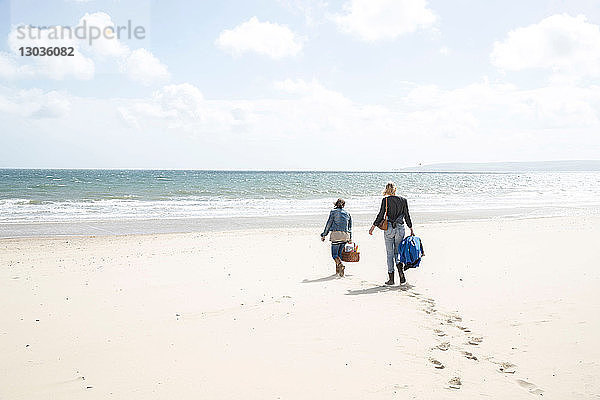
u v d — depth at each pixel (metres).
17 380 4.06
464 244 12.74
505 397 3.71
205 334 5.29
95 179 85.12
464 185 80.19
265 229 18.34
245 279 8.45
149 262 10.34
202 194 43.44
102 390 3.85
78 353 4.71
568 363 4.35
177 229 18.72
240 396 3.73
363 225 20.03
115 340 5.10
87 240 14.88
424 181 107.62
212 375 4.14
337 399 3.67
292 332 5.35
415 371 4.23
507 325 5.52
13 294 7.26
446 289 7.51
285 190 53.41
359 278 8.59
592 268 8.77
